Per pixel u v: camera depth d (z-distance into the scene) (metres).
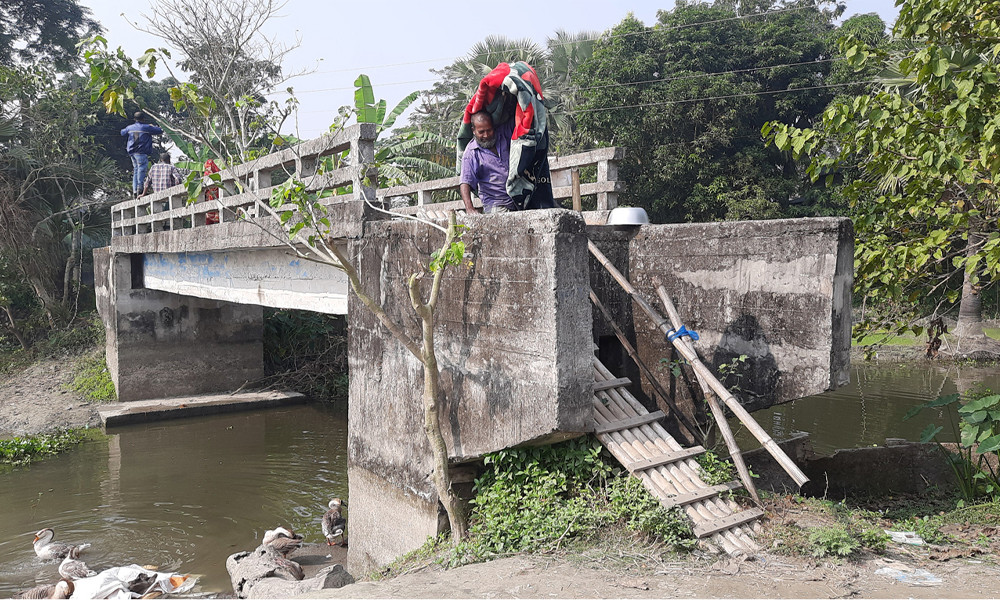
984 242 6.52
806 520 5.04
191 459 11.81
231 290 10.87
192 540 8.38
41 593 6.46
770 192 22.61
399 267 6.27
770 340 5.66
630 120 22.78
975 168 6.30
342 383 17.36
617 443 5.18
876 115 5.96
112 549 8.12
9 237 19.84
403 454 6.23
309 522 8.97
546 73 28.64
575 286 4.88
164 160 15.81
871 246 6.91
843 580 4.09
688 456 5.23
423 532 5.91
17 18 27.80
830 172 7.54
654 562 4.38
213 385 16.30
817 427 11.73
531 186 5.84
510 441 5.17
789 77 23.70
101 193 23.20
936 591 3.95
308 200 5.79
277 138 6.93
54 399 15.52
